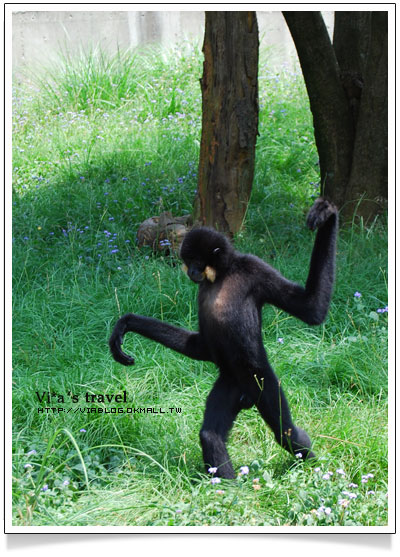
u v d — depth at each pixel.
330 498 5.29
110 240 10.66
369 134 11.05
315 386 7.43
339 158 11.58
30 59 19.55
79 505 5.42
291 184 13.09
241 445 6.48
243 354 5.74
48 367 7.74
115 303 8.86
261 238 10.90
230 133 10.54
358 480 5.86
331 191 11.71
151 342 8.31
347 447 6.23
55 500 5.41
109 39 20.09
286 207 12.12
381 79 10.78
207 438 5.60
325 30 11.09
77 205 12.25
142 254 10.67
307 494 5.30
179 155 14.16
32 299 9.23
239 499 5.25
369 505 5.35
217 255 5.72
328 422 6.51
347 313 8.23
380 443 6.21
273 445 6.29
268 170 13.46
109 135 15.30
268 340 8.14
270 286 5.69
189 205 12.12
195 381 7.34
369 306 8.74
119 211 12.03
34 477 5.86
